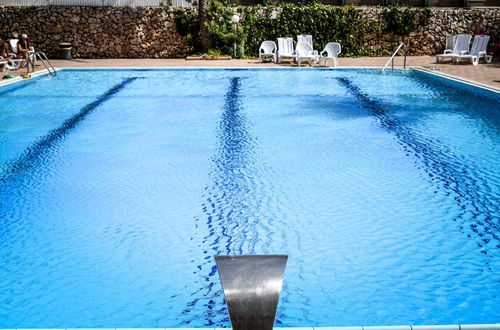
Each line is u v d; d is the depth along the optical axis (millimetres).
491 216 5211
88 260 4414
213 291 3916
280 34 18641
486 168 6688
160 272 4199
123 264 4336
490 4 19531
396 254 4438
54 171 6754
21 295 3889
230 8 18422
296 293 3850
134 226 5074
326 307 3670
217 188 6070
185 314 3625
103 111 10320
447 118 9477
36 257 4480
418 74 14734
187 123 9266
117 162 7102
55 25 18375
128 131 8781
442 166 6781
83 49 18656
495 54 18062
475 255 4410
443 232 4859
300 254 4453
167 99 11469
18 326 3510
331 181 6254
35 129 8945
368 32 18875
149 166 6914
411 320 3518
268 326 1902
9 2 18188
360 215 5254
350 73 15047
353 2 19609
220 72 15297
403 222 5086
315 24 18641
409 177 6371
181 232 4922
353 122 9234
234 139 8195
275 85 13211
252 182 6254
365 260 4336
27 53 14219
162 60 17922
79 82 13867
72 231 4980
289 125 9039
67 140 8250
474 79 12461
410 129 8719
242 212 5371
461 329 2607
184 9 18516
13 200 5773
